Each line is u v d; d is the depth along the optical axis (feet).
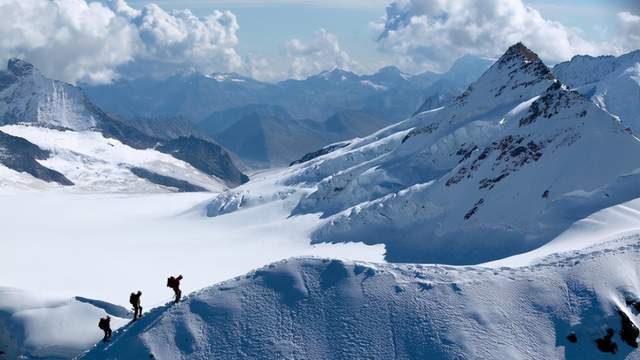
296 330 171.63
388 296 176.55
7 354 232.73
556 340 163.12
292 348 167.43
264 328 172.76
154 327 175.94
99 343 182.91
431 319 168.86
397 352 163.22
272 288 183.62
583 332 163.32
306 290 181.57
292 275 186.19
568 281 176.65
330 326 171.53
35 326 236.84
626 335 160.97
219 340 171.22
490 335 163.94
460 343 161.89
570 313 168.14
